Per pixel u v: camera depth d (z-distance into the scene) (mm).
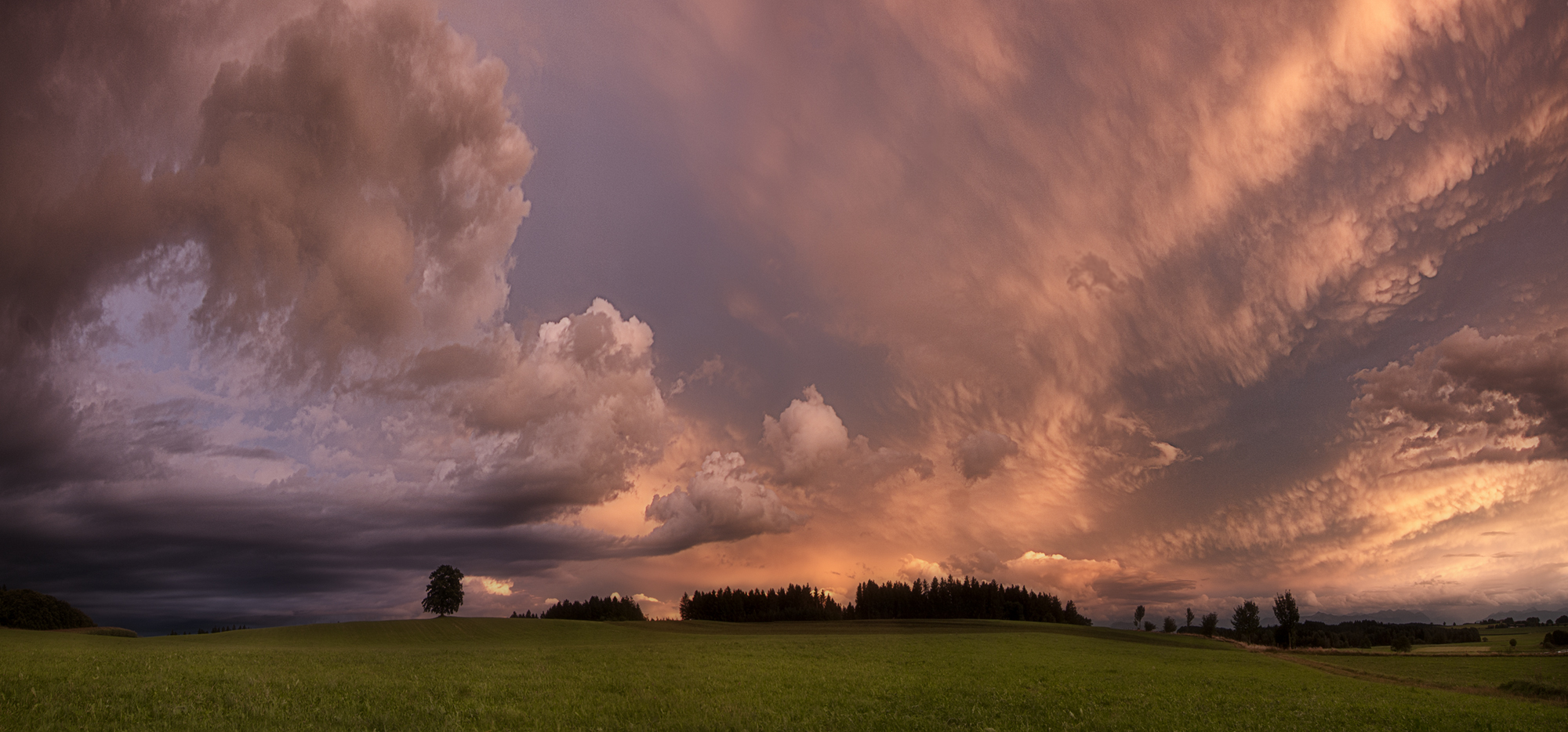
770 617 169500
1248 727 22312
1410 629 132625
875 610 171875
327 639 85250
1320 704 29156
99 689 19891
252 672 28312
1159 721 22797
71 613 114562
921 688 29484
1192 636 100125
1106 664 48031
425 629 96125
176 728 15594
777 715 21172
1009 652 55438
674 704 22859
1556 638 100375
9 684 20297
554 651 52719
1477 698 35094
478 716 19141
